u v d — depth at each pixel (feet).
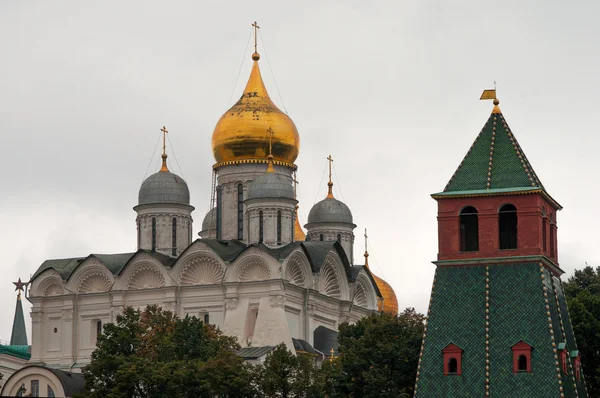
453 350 628.28
